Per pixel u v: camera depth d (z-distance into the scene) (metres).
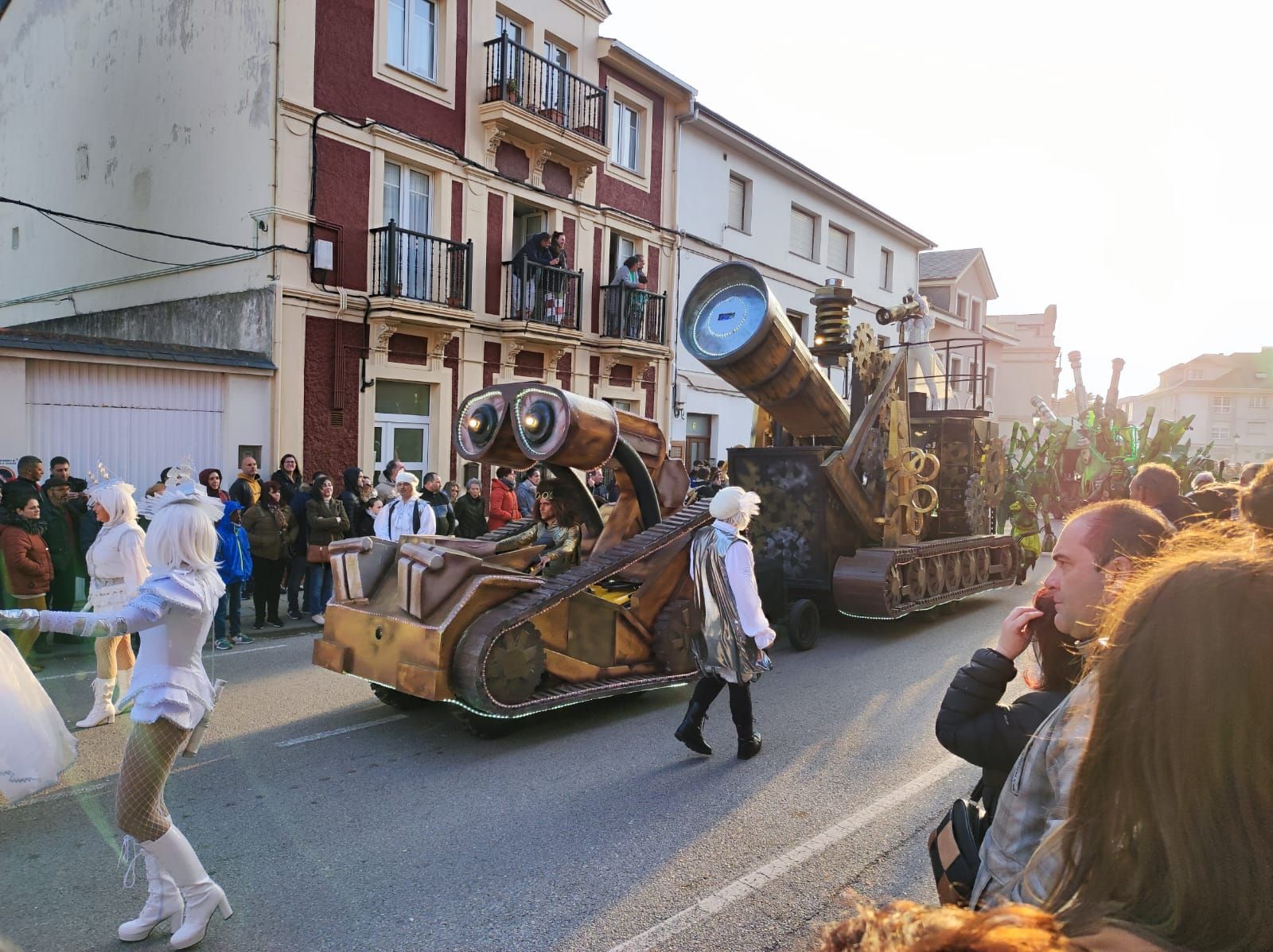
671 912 3.39
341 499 10.04
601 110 16.36
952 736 2.05
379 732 5.62
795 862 3.84
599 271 16.95
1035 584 13.91
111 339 10.40
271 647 7.98
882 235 26.16
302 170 12.11
